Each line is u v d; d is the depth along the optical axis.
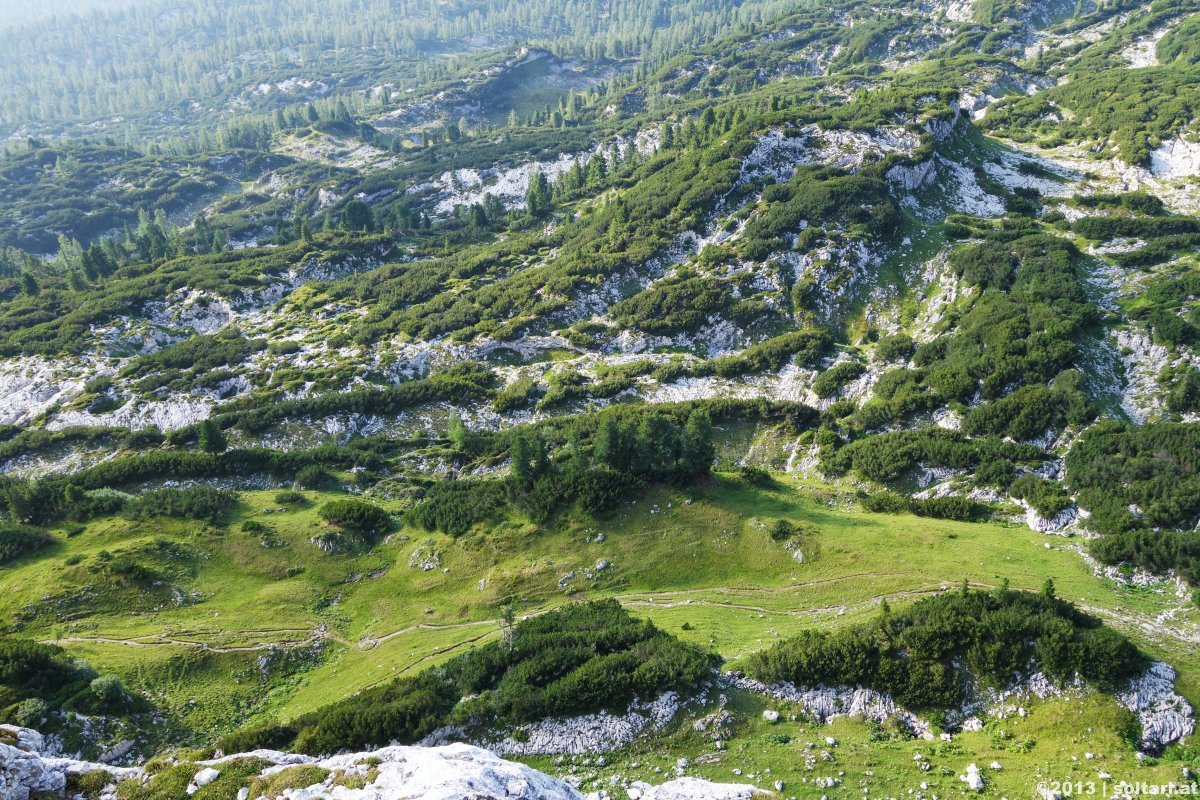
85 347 133.38
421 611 64.88
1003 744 39.34
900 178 138.50
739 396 105.88
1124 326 91.75
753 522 67.38
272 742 45.31
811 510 70.50
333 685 56.28
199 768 32.72
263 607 65.50
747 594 60.62
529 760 41.97
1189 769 35.84
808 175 144.50
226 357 128.88
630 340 122.88
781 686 45.12
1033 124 177.75
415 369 123.88
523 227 188.62
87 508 76.12
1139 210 129.50
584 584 64.50
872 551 62.00
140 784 31.91
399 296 147.25
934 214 135.88
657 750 41.72
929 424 87.75
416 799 27.09
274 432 107.12
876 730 41.97
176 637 60.72
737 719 43.34
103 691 50.34
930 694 42.38
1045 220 129.62
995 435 81.00
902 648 45.47
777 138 155.00
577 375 114.31
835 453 87.12
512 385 114.94
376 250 178.75
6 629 59.91
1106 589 54.34
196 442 104.62
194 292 153.38
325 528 74.94
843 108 161.88
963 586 50.03
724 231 140.62
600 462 73.94
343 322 141.75
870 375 102.19
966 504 69.75
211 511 76.25
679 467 72.44
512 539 69.69
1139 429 72.62
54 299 154.50
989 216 135.38
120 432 107.38
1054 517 65.50
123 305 147.12
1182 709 39.28
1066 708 40.19
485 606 63.88
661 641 49.28
